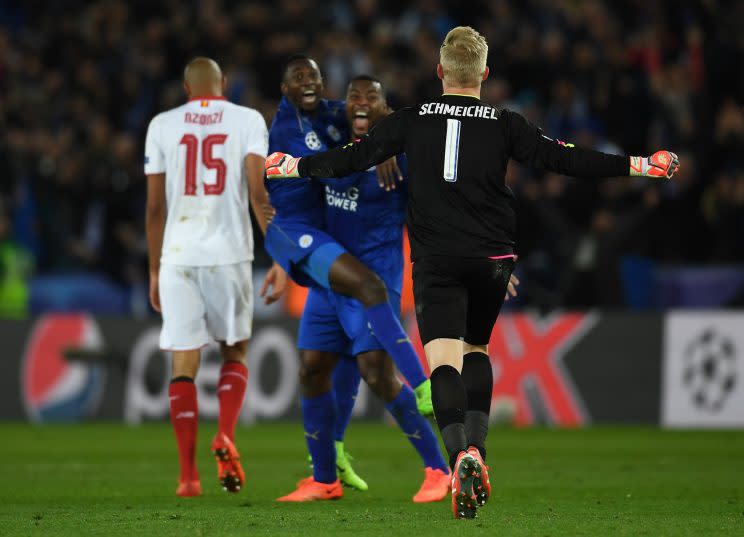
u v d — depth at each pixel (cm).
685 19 5766
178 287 2225
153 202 2262
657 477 2603
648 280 4816
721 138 5025
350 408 2262
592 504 2027
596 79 5425
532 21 6044
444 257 1670
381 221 2164
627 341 4375
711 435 3931
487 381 1766
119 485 2428
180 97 5556
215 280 2225
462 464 1570
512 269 1722
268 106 5369
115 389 4481
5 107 5938
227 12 6444
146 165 2264
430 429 2117
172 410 2206
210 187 2233
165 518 1759
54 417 4466
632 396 4359
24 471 2759
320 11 6322
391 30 6156
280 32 6028
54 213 5434
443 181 1689
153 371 4475
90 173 5397
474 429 1723
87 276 5288
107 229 5291
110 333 4506
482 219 1686
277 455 3222
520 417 4394
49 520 1741
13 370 4469
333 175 1773
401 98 5462
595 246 4712
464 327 1686
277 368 4438
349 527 1623
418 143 1706
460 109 1716
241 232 2252
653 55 5697
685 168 4997
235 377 2241
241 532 1577
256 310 4734
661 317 4366
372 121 2184
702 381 4284
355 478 2289
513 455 3192
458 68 1731
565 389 4394
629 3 6072
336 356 2139
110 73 6009
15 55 6462
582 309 4741
